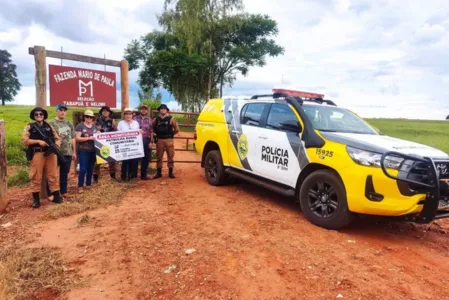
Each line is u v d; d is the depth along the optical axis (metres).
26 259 3.51
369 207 3.99
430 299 2.89
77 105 7.55
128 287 3.05
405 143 4.52
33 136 5.41
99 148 6.88
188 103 36.81
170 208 5.47
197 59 30.58
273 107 5.77
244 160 6.16
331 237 4.22
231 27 31.88
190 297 2.87
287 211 5.34
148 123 7.91
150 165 9.55
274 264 3.45
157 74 35.47
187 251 3.75
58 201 5.72
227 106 6.98
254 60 36.09
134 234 4.29
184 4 30.50
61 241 4.10
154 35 35.44
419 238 4.38
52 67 7.13
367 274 3.28
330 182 4.43
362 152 4.13
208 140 7.26
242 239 4.11
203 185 7.22
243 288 3.00
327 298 2.85
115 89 8.15
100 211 5.29
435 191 3.70
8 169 8.70
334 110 5.61
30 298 2.87
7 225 4.66
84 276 3.25
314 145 4.71
